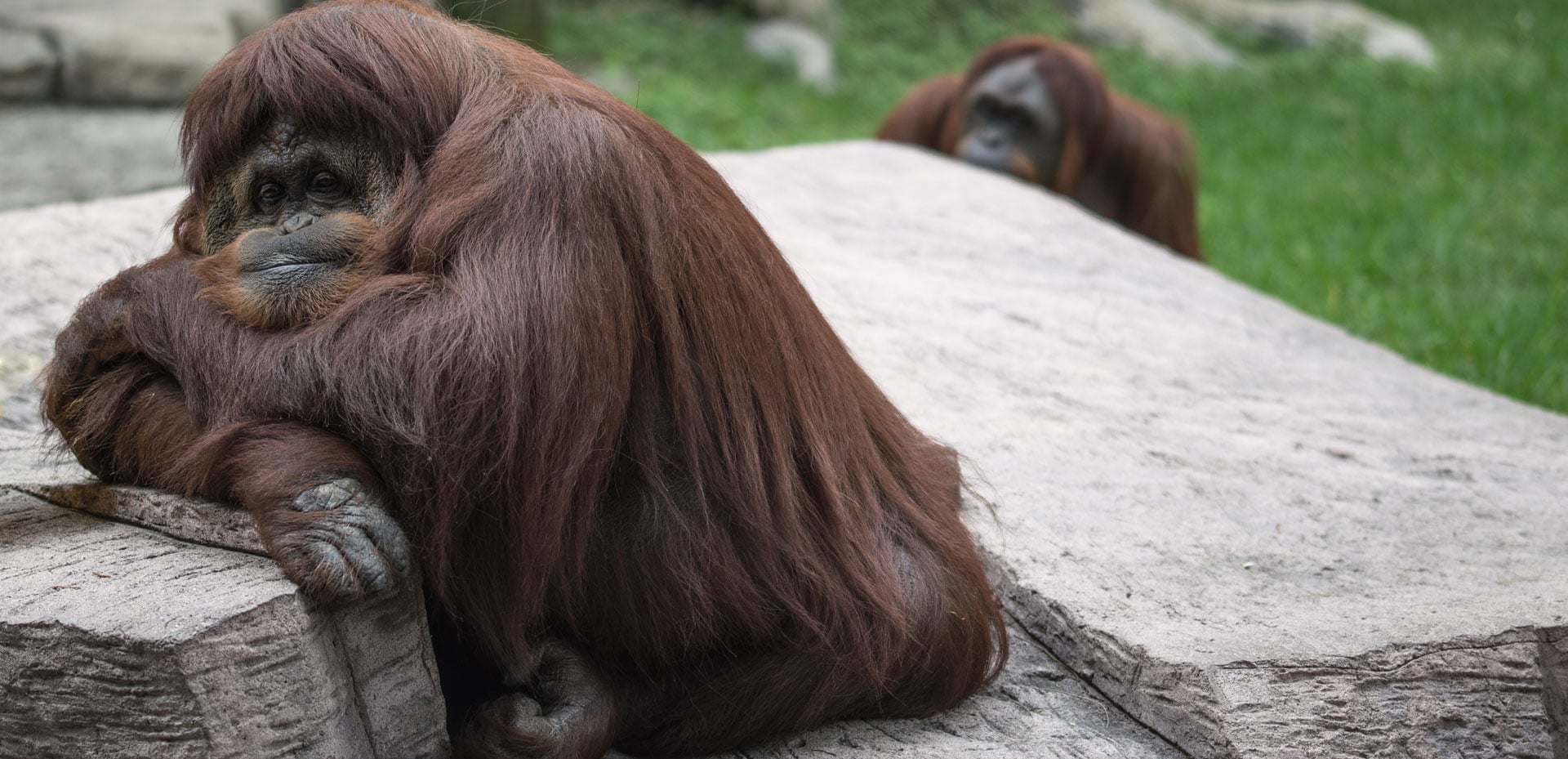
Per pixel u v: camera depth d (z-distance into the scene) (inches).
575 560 101.4
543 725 98.6
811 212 254.7
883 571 110.9
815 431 110.7
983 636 117.0
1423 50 710.5
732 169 275.7
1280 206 429.4
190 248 114.7
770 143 469.4
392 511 96.2
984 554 138.5
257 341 98.3
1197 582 135.2
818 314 119.3
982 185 289.0
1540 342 279.9
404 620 98.9
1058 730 116.6
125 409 106.1
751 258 110.7
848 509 111.5
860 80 598.9
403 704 99.5
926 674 113.4
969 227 259.6
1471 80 621.3
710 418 105.8
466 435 94.0
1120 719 120.0
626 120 105.9
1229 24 751.7
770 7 616.7
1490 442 187.8
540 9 488.7
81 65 370.3
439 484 94.4
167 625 86.7
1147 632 122.2
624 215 101.1
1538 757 119.8
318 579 90.2
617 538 104.3
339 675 94.3
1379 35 725.3
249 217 106.0
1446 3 825.5
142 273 107.6
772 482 107.7
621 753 111.2
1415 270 350.3
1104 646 122.5
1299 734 112.7
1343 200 431.8
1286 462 171.3
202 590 91.7
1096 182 370.0
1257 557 142.4
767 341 109.0
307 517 91.3
